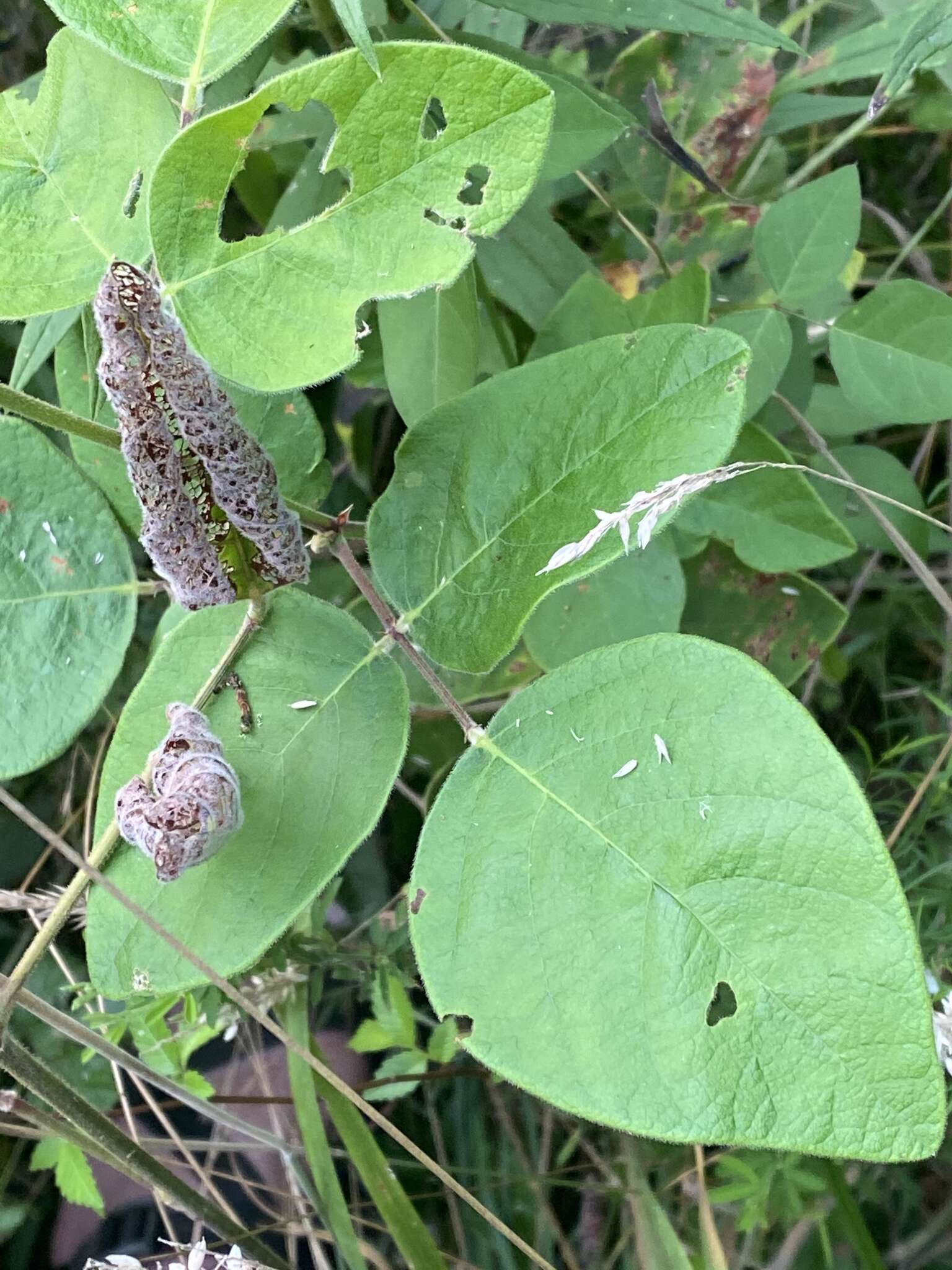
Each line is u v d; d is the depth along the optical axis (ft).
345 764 0.68
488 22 1.08
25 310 0.67
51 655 0.73
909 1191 1.10
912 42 0.76
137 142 0.68
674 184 1.06
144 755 0.70
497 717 0.66
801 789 0.57
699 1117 0.55
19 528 0.74
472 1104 1.20
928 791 1.02
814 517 0.90
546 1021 0.58
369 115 0.60
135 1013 0.96
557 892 0.60
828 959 0.55
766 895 0.57
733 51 1.03
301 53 0.98
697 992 0.56
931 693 1.07
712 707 0.60
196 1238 1.01
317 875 0.66
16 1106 0.80
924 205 1.28
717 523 0.93
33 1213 1.28
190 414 0.60
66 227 0.68
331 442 1.25
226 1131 1.27
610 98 0.92
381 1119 0.69
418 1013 1.13
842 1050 0.54
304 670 0.70
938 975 0.92
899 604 1.21
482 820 0.63
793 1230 1.09
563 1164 1.20
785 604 1.01
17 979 0.67
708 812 0.59
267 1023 0.67
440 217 0.62
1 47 1.18
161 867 0.62
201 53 0.65
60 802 1.24
